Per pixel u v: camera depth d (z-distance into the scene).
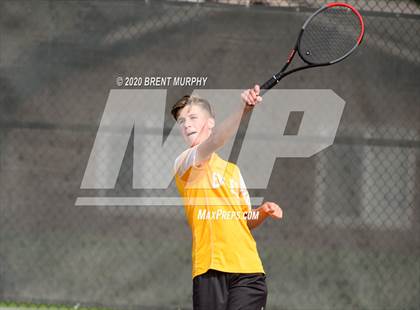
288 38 18.92
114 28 18.75
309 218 18.92
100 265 18.69
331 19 18.91
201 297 11.37
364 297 18.98
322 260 18.91
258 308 11.44
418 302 19.11
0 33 18.69
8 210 18.64
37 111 18.66
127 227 18.72
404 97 19.27
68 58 18.72
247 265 11.41
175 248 18.72
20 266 18.64
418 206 19.20
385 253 19.11
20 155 18.64
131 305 18.64
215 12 18.86
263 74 18.91
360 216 19.05
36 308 19.16
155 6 18.78
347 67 19.12
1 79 18.64
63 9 18.73
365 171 19.09
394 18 19.27
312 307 18.89
